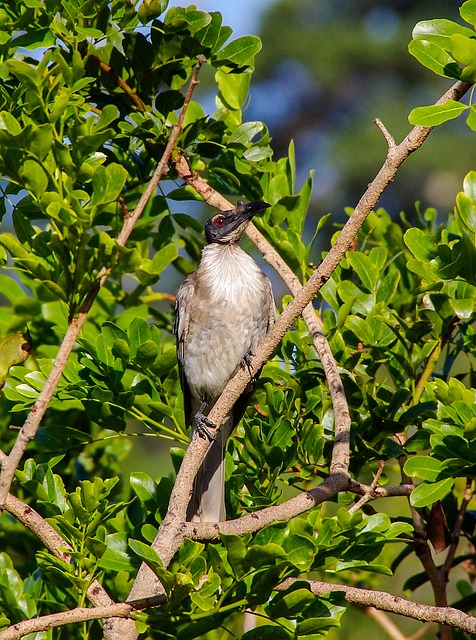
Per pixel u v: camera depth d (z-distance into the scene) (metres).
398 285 10.41
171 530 7.14
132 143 10.24
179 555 7.17
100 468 10.31
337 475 7.72
